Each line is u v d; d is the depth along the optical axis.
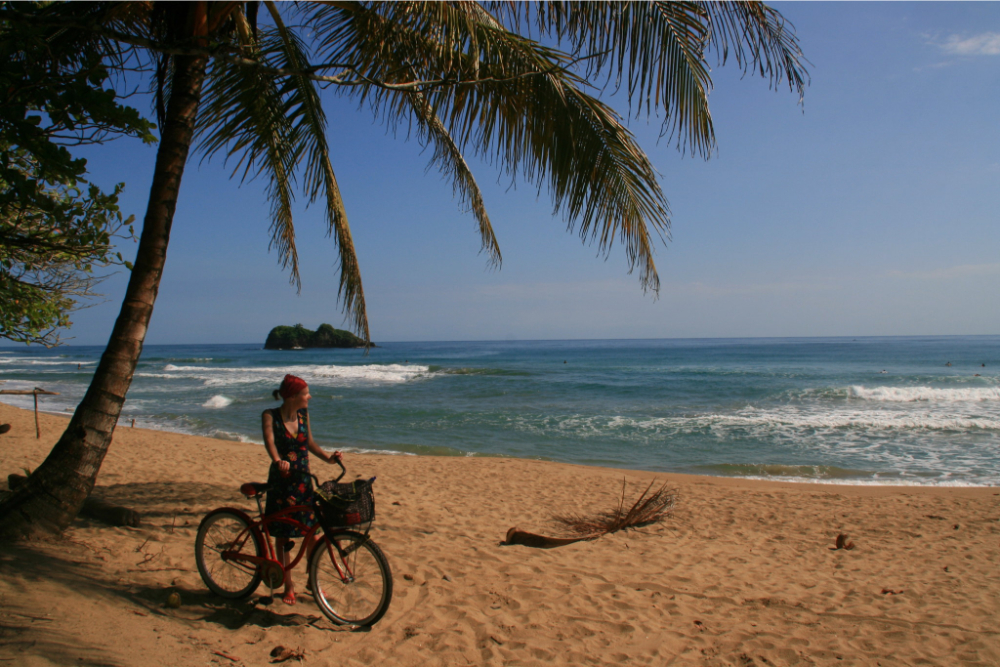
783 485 9.58
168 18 4.13
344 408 20.20
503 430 15.87
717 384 28.70
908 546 6.11
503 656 3.18
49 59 4.08
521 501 7.86
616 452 13.16
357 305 5.52
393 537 5.47
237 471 8.67
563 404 21.61
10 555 3.44
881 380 29.86
